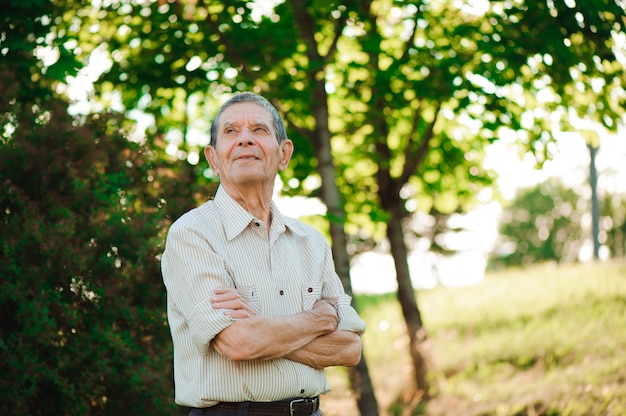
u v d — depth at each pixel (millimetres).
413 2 6598
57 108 4766
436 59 6812
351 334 2467
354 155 8719
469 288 14086
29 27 5285
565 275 12516
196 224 2377
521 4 6418
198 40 6594
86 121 4918
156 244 4652
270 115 2535
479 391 8359
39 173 4555
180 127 7523
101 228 4480
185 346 2363
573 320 9672
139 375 4230
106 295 4387
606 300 10180
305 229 2650
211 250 2332
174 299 2371
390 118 8438
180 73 6418
